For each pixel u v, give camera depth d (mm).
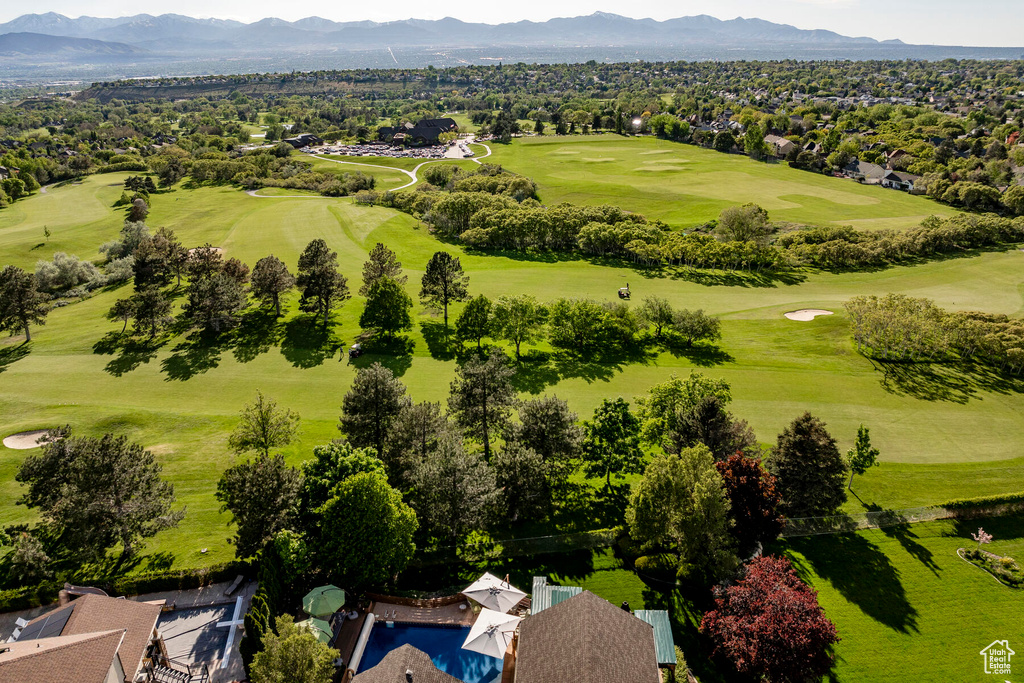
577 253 140000
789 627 36812
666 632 40531
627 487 59000
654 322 91750
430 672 34750
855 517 53125
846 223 158250
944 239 131500
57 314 100625
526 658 35500
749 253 124312
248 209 178500
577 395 74688
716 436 55312
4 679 29453
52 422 66375
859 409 71438
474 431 59531
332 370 80562
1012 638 42375
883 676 39562
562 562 49188
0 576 44188
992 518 53406
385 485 45375
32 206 186000
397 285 88188
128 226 139500
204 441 63844
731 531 47750
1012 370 80062
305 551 43156
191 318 90188
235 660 38250
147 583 42938
